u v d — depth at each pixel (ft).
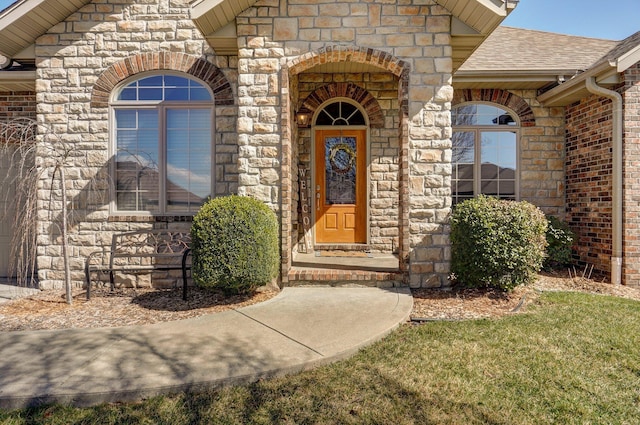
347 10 17.39
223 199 15.84
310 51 17.42
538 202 24.36
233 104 19.83
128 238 19.69
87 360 10.19
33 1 17.78
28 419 8.09
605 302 16.29
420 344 11.65
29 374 9.39
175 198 20.40
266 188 17.56
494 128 24.76
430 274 17.51
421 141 17.42
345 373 9.92
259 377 9.55
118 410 8.38
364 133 24.84
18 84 20.94
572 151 23.58
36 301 16.79
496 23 16.39
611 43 26.86
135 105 20.01
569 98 22.56
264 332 12.19
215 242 14.69
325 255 23.30
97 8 19.69
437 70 17.33
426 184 17.43
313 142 24.62
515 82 23.09
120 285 19.54
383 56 17.34
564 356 10.85
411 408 8.42
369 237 24.53
